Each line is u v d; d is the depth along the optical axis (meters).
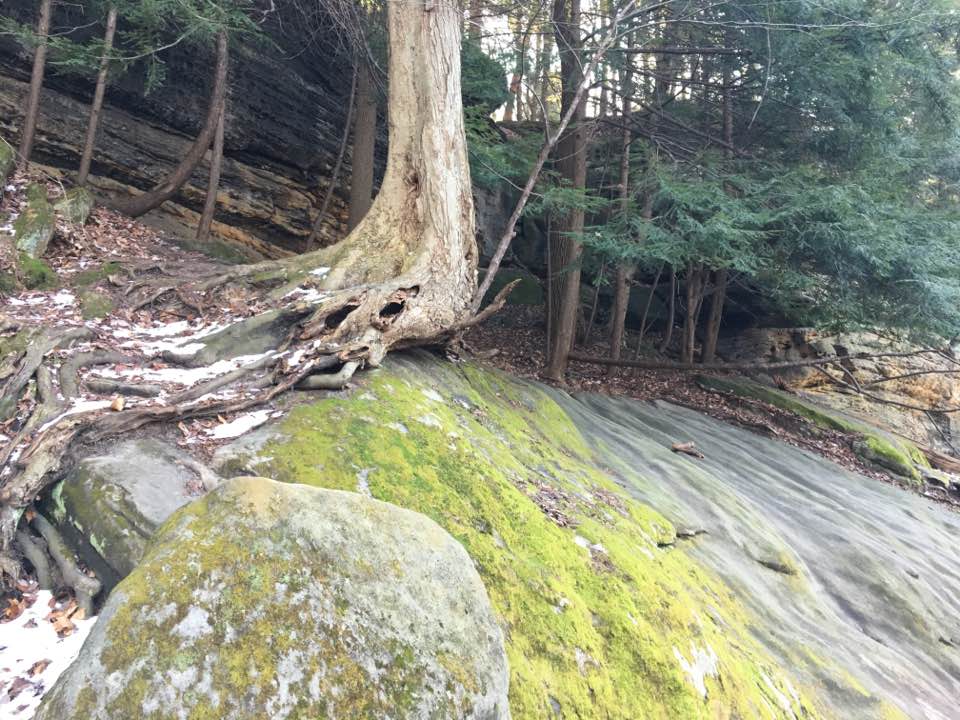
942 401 18.64
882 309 14.58
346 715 2.14
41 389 4.86
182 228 13.22
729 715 4.84
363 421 5.43
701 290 18.47
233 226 14.52
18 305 6.98
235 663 2.11
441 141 8.61
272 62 15.00
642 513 7.52
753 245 13.58
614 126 14.79
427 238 8.40
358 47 13.75
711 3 12.81
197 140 11.90
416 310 7.76
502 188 21.16
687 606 5.74
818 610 8.05
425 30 8.70
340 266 8.21
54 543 3.65
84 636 3.07
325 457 4.72
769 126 15.09
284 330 6.98
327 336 6.79
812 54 12.78
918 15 12.37
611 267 16.52
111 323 7.02
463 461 5.58
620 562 5.59
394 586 2.54
